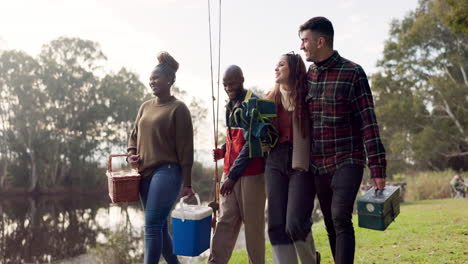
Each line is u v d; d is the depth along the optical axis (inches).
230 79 116.3
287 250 98.8
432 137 1119.6
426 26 1154.7
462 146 1220.5
